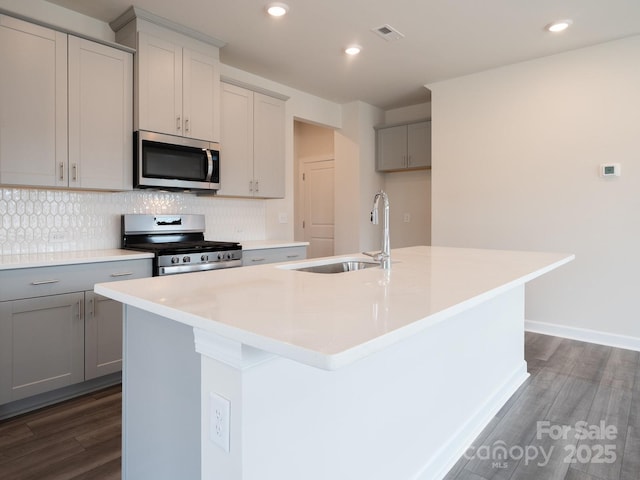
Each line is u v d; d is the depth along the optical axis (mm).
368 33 3225
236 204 4090
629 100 3309
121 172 2889
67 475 1741
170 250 2873
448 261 2156
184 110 3162
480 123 4051
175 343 1225
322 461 1196
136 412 1401
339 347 746
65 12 2852
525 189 3811
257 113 3898
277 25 3096
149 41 2957
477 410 2174
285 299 1176
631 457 1882
